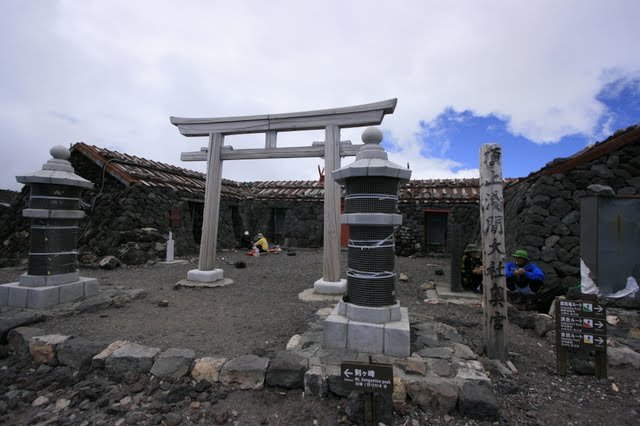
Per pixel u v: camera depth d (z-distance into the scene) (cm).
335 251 627
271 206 1555
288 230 1520
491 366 337
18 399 300
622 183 595
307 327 421
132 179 948
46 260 487
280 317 482
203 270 700
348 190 369
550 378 329
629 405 289
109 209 944
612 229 488
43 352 357
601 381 325
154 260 930
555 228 617
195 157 757
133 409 282
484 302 360
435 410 270
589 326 331
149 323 454
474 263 643
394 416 265
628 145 599
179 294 615
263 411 278
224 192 1411
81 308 485
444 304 563
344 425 260
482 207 370
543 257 611
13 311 458
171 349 346
